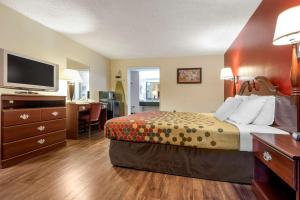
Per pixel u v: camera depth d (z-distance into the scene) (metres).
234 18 3.14
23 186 1.85
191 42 4.44
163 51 5.29
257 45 2.83
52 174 2.13
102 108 4.94
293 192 1.47
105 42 4.47
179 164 2.13
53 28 3.59
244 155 1.92
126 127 2.29
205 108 5.70
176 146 2.15
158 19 3.17
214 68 5.63
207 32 3.79
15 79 2.64
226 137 1.90
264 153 1.37
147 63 6.12
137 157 2.29
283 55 2.11
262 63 2.65
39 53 3.36
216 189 1.82
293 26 1.44
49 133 3.01
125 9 2.81
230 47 4.68
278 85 2.22
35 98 2.76
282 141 1.28
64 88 4.07
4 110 2.31
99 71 5.64
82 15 3.03
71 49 4.29
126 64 6.29
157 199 1.64
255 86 2.90
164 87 6.01
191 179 2.04
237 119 2.29
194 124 2.16
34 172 2.18
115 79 6.38
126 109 6.29
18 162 2.47
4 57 2.48
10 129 2.37
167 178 2.06
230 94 4.75
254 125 2.12
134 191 1.77
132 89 7.64
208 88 5.68
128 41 4.38
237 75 4.02
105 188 1.82
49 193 1.71
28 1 2.59
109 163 2.50
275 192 1.48
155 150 2.22
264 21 2.56
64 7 2.76
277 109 2.03
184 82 5.83
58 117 3.21
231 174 1.95
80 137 4.12
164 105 6.01
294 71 1.72
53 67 3.39
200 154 2.06
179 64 5.89
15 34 2.89
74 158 2.69
